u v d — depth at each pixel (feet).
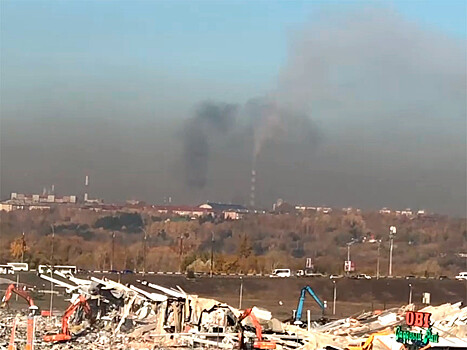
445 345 262.88
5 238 601.62
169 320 303.89
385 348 264.52
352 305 456.45
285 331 296.71
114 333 289.94
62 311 345.92
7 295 341.62
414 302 472.85
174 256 590.55
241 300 448.24
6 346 261.03
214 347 273.95
